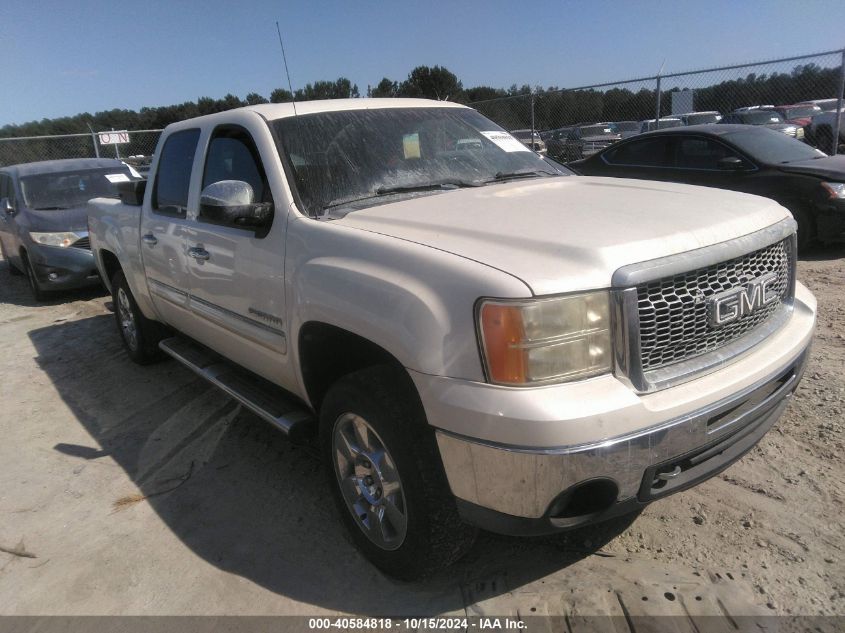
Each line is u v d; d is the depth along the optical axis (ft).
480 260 7.28
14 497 12.00
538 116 46.29
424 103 12.90
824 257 24.45
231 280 11.05
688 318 7.48
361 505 9.16
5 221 29.81
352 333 8.40
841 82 33.63
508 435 6.67
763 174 24.94
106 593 9.18
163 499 11.48
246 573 9.33
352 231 8.73
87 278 27.02
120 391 16.65
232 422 14.23
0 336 22.99
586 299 6.83
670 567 8.63
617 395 6.82
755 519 9.46
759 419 8.42
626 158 29.43
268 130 10.73
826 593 7.99
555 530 7.19
